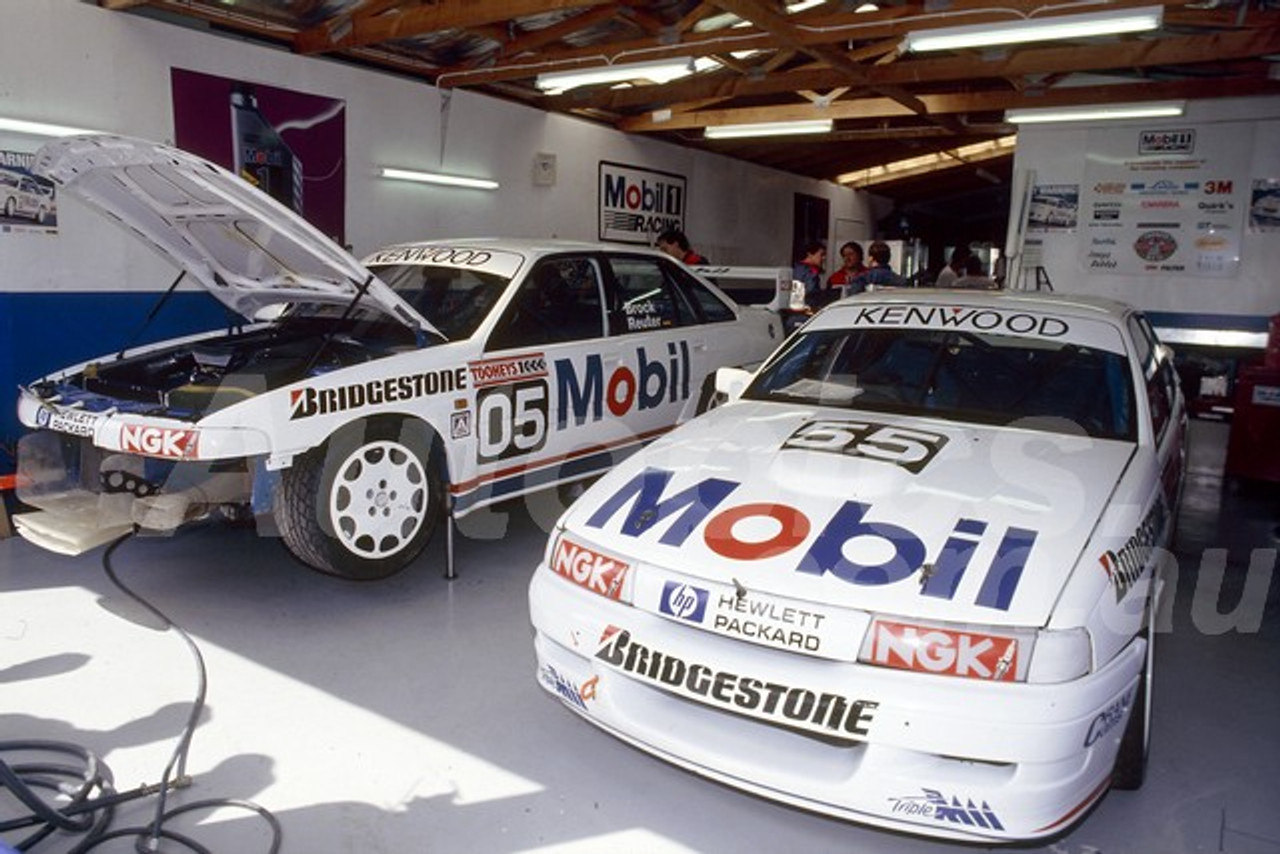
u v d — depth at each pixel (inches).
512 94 342.3
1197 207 345.4
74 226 213.2
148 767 98.7
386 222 295.6
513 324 159.9
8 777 82.4
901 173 604.7
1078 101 338.0
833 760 78.7
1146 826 92.0
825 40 250.7
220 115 242.2
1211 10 248.7
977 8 230.4
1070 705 73.9
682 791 97.7
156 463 139.1
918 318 139.3
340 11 251.6
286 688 117.1
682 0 271.3
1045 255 375.9
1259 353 340.8
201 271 167.5
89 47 212.4
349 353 148.1
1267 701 119.8
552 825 91.0
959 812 74.9
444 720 110.3
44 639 129.7
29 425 144.6
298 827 89.4
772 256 550.3
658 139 429.1
